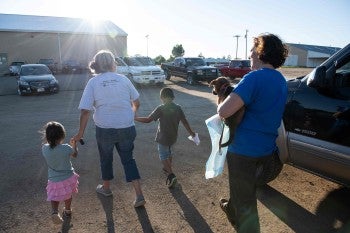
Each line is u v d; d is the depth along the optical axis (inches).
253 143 97.0
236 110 92.8
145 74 703.1
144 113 395.2
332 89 141.9
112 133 143.0
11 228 135.0
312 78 140.2
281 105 98.1
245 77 95.3
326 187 172.2
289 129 158.1
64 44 1590.8
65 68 1400.1
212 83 131.9
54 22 1654.8
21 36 1524.4
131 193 166.7
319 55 2546.8
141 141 265.9
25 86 605.9
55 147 134.0
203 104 462.9
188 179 183.9
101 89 140.6
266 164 104.0
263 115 95.9
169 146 169.8
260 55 97.4
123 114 143.3
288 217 143.3
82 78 990.4
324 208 150.9
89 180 184.1
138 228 134.8
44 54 1572.3
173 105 165.9
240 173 100.1
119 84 143.6
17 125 338.0
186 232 131.7
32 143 263.4
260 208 151.0
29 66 663.8
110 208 151.3
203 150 238.5
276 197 161.3
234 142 99.6
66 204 141.8
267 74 95.4
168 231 132.6
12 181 182.5
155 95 584.1
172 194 165.2
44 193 167.2
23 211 148.6
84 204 155.0
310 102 149.1
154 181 181.6
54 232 132.3
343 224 137.8
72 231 132.9
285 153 161.5
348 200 158.2
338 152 136.5
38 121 358.3
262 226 136.5
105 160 153.9
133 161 149.5
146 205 153.8
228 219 136.9
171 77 997.8
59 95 618.2
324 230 133.6
